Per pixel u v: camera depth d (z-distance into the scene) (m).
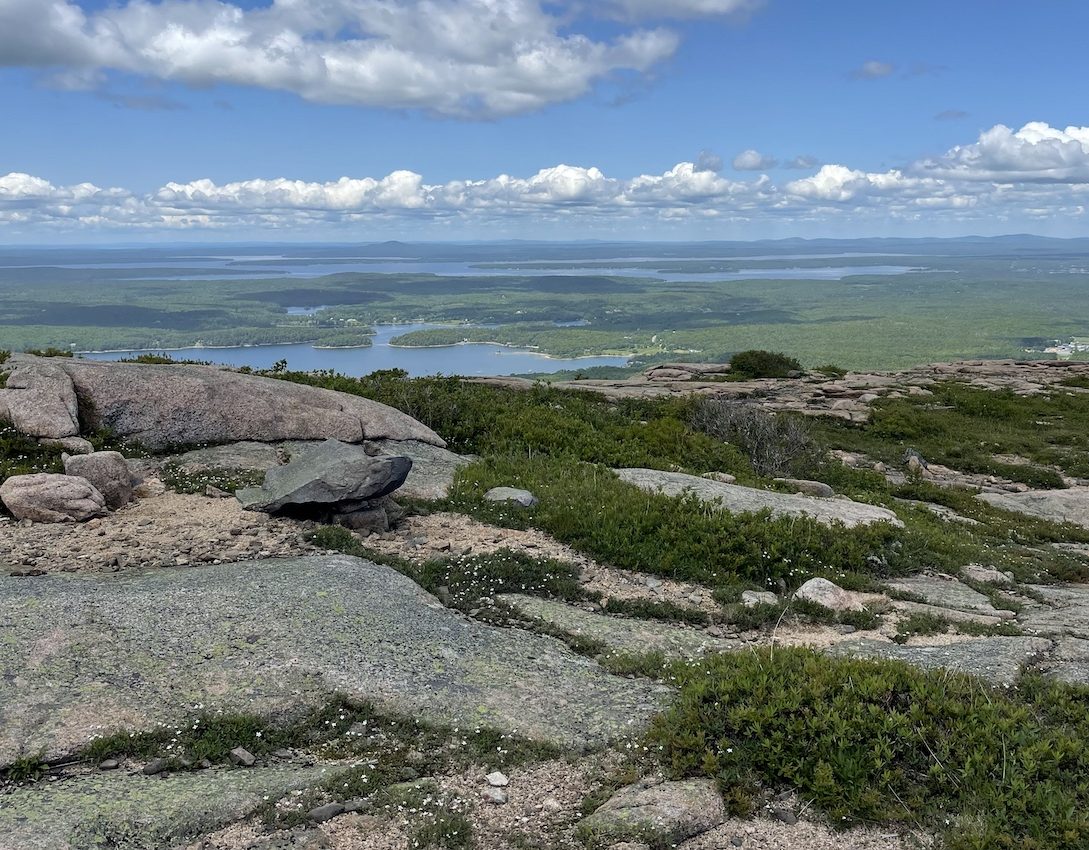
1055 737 3.30
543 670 3.92
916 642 4.57
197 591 4.21
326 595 4.29
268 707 3.49
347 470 5.46
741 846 2.92
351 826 2.96
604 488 6.30
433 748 3.37
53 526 5.16
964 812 3.03
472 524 5.72
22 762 3.12
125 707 3.42
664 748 3.37
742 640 4.51
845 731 3.28
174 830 2.87
